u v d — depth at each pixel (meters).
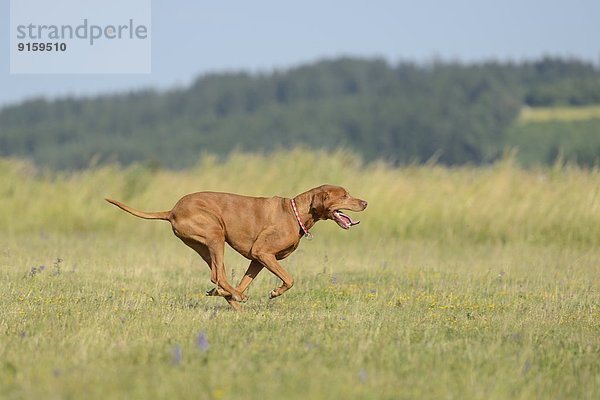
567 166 22.08
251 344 8.30
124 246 18.58
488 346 8.42
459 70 110.31
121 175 24.20
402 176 22.61
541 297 12.10
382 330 9.27
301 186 22.38
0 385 6.93
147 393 6.63
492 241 19.88
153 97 129.38
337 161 23.52
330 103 106.94
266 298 11.95
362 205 11.11
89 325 9.16
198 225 10.78
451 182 22.17
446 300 11.75
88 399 6.48
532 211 20.16
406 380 7.27
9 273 13.56
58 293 11.72
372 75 132.50
